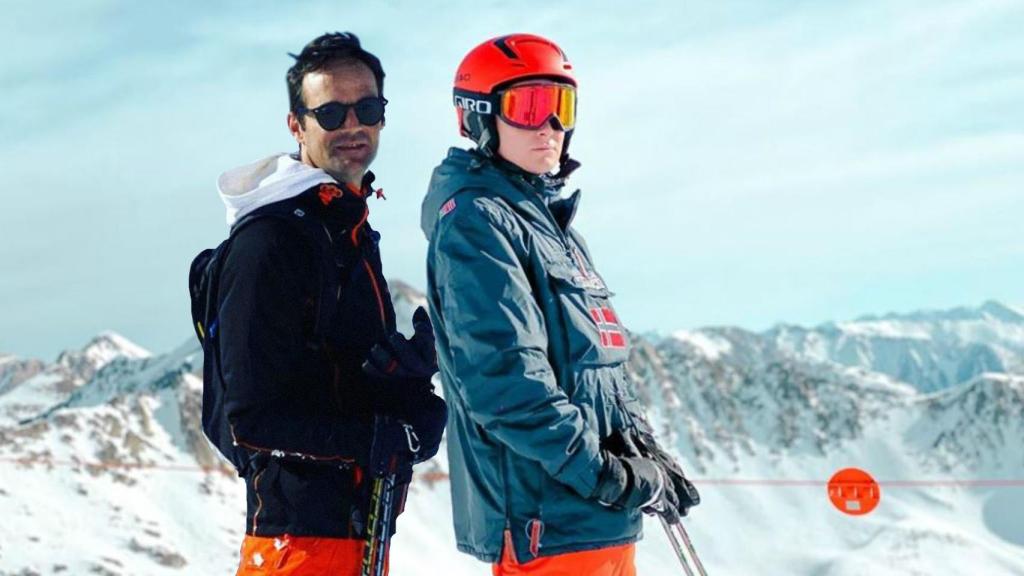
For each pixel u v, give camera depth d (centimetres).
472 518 435
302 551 399
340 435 399
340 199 425
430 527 18375
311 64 430
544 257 434
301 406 400
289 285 399
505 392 402
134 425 19050
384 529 402
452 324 416
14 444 17250
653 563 14650
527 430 401
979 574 19362
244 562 409
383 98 440
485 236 420
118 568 14050
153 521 16112
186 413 19712
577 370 428
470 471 435
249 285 395
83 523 15325
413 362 420
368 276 431
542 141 450
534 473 421
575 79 459
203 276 430
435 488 19500
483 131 452
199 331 435
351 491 408
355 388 420
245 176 432
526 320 410
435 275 443
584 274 454
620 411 444
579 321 431
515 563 423
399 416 425
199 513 16712
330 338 416
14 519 14838
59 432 18088
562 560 420
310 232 406
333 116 428
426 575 16412
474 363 407
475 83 452
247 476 414
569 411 404
